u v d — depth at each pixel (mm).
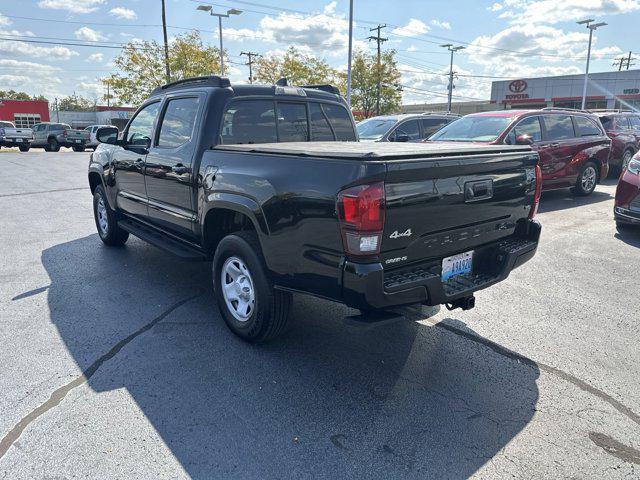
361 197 2777
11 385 3246
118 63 31766
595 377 3467
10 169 17297
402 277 3055
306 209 3078
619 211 7246
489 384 3361
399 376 3445
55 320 4273
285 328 3727
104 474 2473
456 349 3857
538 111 9469
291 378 3391
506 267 3660
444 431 2855
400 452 2674
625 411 3070
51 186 12781
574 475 2521
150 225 5418
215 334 4035
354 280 2863
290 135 4875
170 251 4715
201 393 3193
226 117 4363
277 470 2525
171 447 2680
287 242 3248
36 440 2713
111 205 6203
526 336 4098
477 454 2670
